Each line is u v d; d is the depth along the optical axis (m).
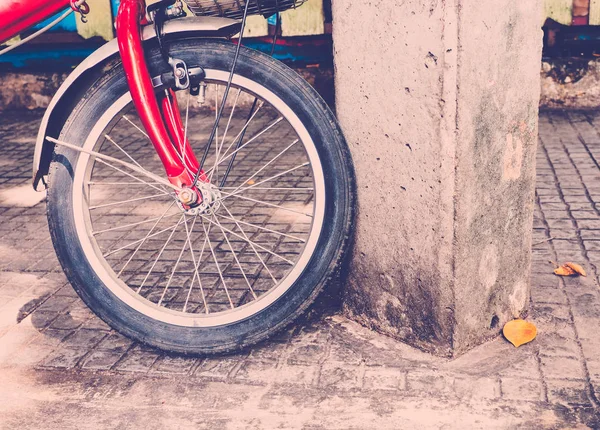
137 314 2.69
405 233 2.54
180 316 2.68
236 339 2.64
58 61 7.32
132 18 2.45
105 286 2.69
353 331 2.79
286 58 7.00
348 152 2.53
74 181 2.62
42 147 2.56
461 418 2.26
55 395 2.50
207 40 2.50
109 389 2.52
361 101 2.52
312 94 2.50
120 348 2.78
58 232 2.66
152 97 2.46
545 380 2.43
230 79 2.51
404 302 2.63
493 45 2.30
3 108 7.45
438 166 2.35
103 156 2.54
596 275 3.20
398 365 2.55
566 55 6.55
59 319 3.03
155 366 2.65
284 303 2.61
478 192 2.42
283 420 2.30
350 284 2.82
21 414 2.39
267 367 2.59
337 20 2.51
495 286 2.63
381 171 2.54
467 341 2.59
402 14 2.30
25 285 3.38
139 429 2.29
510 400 2.33
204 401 2.42
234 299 3.14
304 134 2.53
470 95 2.28
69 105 2.59
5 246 3.89
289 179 4.79
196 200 2.53
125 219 4.22
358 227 2.70
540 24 2.45
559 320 2.80
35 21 2.56
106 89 2.56
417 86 2.33
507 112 2.43
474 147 2.35
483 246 2.52
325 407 2.35
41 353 2.77
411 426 2.23
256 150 5.56
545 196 4.27
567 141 5.51
